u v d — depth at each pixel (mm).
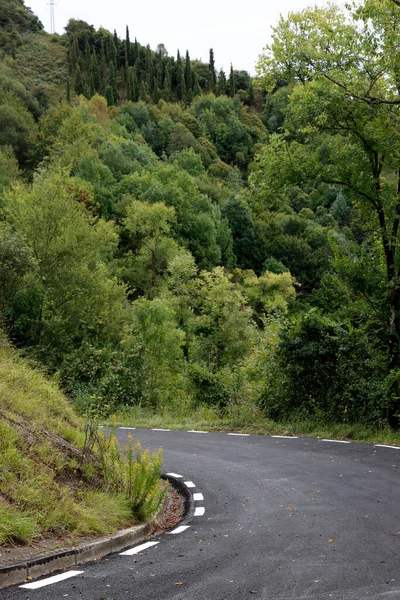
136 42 198750
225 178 133625
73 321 32375
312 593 4859
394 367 17250
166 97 185375
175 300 46219
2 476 7078
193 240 78750
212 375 25438
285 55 16422
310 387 19266
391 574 5352
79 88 160625
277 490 9883
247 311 41844
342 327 19047
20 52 191375
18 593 4910
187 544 6789
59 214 33031
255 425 19297
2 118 98875
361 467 11727
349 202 18531
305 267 87000
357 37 15906
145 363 28531
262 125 174625
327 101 15844
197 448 14984
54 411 10609
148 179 80375
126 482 8508
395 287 17062
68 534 6633
